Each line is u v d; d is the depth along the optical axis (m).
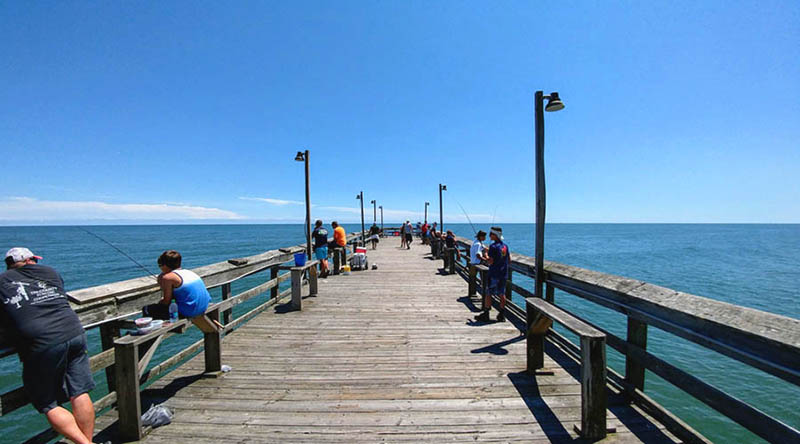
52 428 2.26
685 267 25.73
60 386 2.20
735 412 1.85
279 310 6.02
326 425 2.65
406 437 2.49
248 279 17.97
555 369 3.59
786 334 1.63
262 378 3.45
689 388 2.17
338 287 8.10
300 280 6.01
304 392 3.16
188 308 3.14
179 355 3.42
